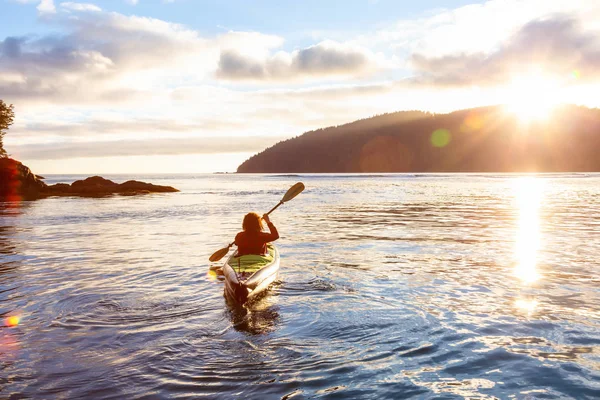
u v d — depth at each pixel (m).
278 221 16.41
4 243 11.38
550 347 4.20
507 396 3.29
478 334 4.56
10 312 5.43
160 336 4.59
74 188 40.09
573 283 6.68
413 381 3.54
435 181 77.56
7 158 36.44
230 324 4.96
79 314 5.35
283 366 3.82
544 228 13.54
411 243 10.87
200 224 15.79
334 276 7.30
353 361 3.92
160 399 3.28
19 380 3.61
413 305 5.62
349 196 34.03
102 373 3.72
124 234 13.12
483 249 9.88
